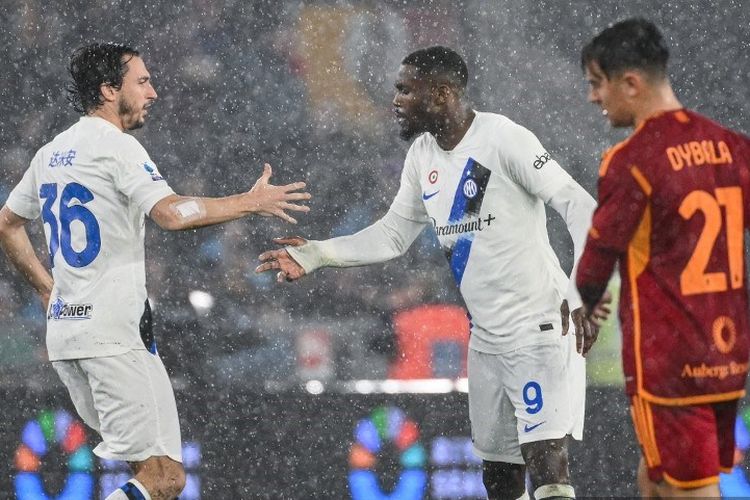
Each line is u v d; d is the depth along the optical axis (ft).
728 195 38.50
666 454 38.42
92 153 49.39
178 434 50.85
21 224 53.93
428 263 112.06
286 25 136.46
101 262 49.47
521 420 51.47
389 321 108.78
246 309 109.19
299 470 72.33
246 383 102.53
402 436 72.54
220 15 134.72
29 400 71.41
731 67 137.18
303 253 54.85
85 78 50.72
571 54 140.15
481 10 139.74
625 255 39.09
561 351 51.39
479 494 71.61
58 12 131.85
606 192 38.45
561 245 121.70
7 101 127.24
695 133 38.47
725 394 38.60
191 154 131.75
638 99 39.27
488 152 51.21
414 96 51.80
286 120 134.00
